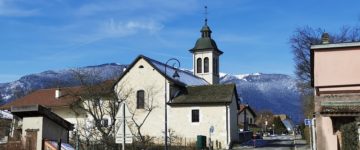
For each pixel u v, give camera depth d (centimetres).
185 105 4803
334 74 2169
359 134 1656
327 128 2041
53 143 2064
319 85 2175
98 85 4394
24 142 2098
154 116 4909
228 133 4591
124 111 1805
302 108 5675
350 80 2147
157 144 4291
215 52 7238
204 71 7138
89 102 4341
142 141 3294
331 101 2097
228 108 4634
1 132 3706
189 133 4734
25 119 2144
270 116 12269
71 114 5091
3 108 5544
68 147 2097
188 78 5697
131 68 5106
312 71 2653
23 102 5525
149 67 5041
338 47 2178
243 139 5366
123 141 1786
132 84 5066
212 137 4628
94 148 2772
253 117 8912
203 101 4700
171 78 4941
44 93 5653
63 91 5422
